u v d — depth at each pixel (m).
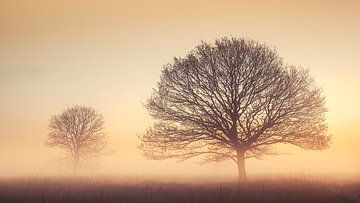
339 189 21.25
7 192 18.09
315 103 30.00
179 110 30.97
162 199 15.66
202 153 31.25
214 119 30.06
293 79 29.91
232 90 29.91
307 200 15.72
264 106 29.91
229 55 30.02
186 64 30.59
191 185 21.39
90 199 15.52
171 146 31.14
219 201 15.04
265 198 15.73
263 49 30.34
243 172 30.06
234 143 30.23
